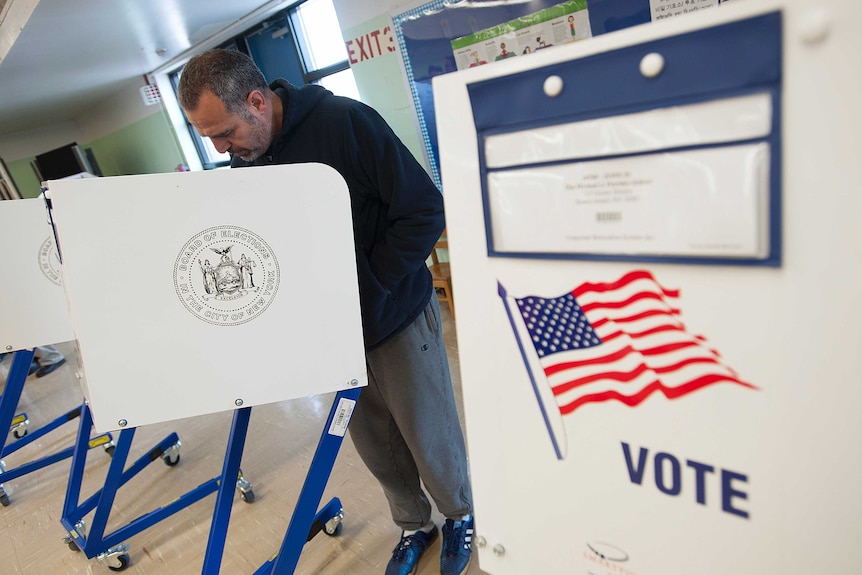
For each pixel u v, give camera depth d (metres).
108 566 1.64
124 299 0.85
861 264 0.33
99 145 6.61
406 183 1.06
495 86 0.43
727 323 0.38
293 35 3.62
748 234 0.36
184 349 0.89
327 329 0.94
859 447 0.36
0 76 3.65
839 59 0.31
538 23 2.25
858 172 0.32
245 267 0.88
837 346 0.35
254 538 1.67
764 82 0.33
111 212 0.82
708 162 0.36
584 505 0.50
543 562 0.54
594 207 0.41
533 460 0.52
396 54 2.81
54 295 1.85
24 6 2.57
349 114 1.04
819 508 0.38
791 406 0.38
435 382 1.23
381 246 1.11
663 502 0.45
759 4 0.32
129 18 3.04
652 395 0.43
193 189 0.84
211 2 3.12
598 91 0.39
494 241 0.48
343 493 1.78
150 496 2.01
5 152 6.68
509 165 0.45
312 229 0.89
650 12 1.95
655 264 0.40
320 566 1.50
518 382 0.50
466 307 0.51
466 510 1.38
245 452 2.18
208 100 0.95
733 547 0.43
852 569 0.38
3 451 2.27
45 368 3.60
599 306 0.44
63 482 2.24
